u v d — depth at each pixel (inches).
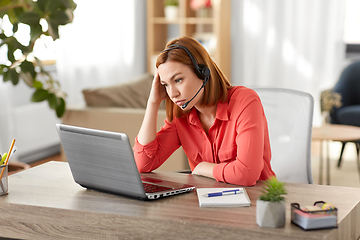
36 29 92.1
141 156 63.7
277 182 41.5
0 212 50.1
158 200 49.2
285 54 204.4
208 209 45.9
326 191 51.3
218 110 60.3
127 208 46.7
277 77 207.8
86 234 46.6
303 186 53.4
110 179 50.5
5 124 142.0
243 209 45.7
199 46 57.1
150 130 63.7
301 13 199.0
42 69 104.2
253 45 210.1
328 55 197.5
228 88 62.4
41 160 168.6
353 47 200.7
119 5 194.5
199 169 60.1
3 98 141.1
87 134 50.2
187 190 51.9
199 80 56.4
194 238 42.2
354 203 46.8
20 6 97.7
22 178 59.6
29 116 158.1
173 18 212.2
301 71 203.0
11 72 98.3
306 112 72.9
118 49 196.1
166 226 43.1
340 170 151.5
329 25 195.6
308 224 39.3
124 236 45.0
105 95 127.0
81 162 52.7
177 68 54.6
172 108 64.9
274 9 202.8
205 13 210.4
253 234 40.0
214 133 62.3
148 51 215.5
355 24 198.8
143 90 140.0
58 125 53.3
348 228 44.1
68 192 53.1
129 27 203.6
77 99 172.4
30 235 49.4
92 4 177.8
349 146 186.5
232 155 60.4
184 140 65.9
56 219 47.7
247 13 208.7
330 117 165.2
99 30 182.9
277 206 40.1
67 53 164.9
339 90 171.6
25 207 48.9
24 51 98.1
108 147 48.6
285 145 73.8
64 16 92.7
